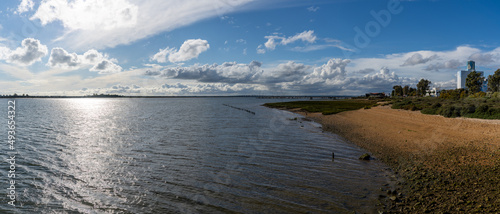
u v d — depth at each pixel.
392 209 10.69
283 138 29.45
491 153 17.20
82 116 67.75
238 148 24.11
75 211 11.98
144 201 12.77
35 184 15.16
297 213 10.95
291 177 15.51
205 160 19.88
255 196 12.89
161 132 35.47
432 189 12.20
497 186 11.52
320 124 43.38
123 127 42.09
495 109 32.66
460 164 15.59
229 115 66.56
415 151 20.33
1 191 14.09
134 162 19.52
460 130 26.55
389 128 32.91
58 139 30.14
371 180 14.45
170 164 18.86
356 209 10.96
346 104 103.56
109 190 14.17
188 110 92.44
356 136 29.62
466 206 10.05
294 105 106.44
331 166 17.61
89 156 21.44
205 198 12.86
